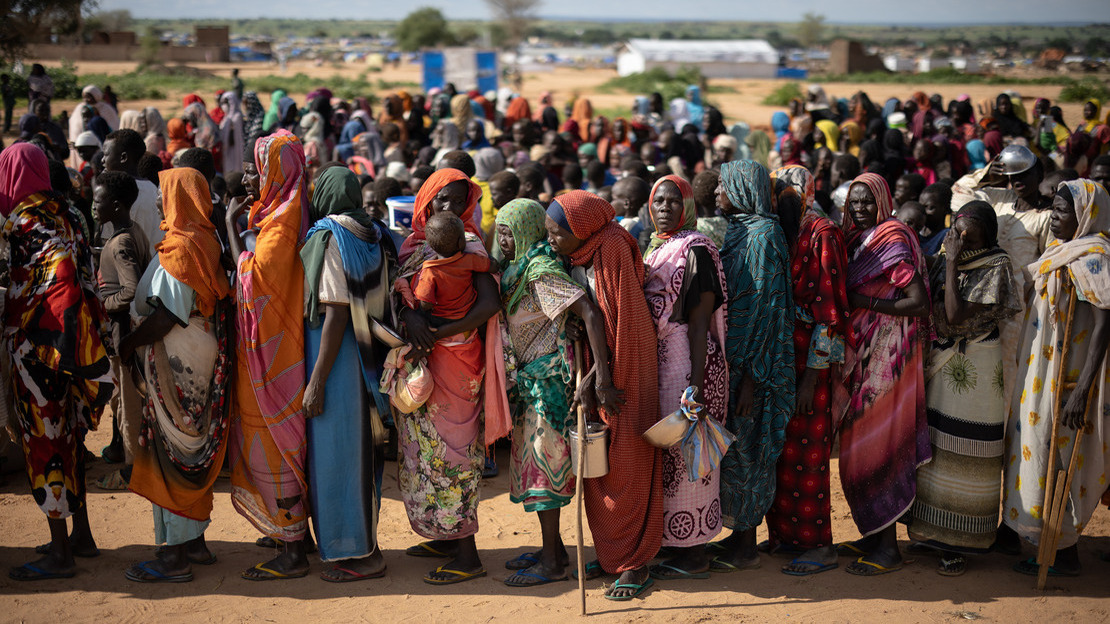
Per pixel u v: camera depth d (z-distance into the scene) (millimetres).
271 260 4582
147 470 4711
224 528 5680
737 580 4965
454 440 4758
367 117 14930
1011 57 135250
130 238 4809
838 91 57969
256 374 4625
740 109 45469
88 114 14461
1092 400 4789
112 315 4836
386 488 6422
